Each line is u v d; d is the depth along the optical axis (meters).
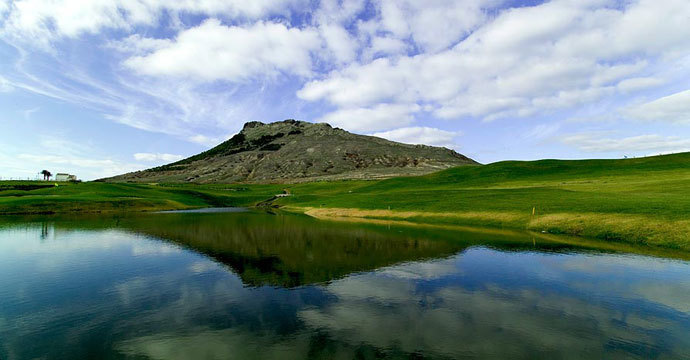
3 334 13.05
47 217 60.84
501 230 40.28
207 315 14.77
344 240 34.34
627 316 14.62
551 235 36.00
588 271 21.61
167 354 11.49
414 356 11.30
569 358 11.20
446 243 32.00
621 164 101.25
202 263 24.53
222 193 133.62
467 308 15.51
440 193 71.44
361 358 11.12
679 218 32.09
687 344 12.15
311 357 11.20
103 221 54.47
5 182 125.69
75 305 16.08
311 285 19.03
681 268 22.14
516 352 11.58
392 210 60.75
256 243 33.06
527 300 16.55
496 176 105.19
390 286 18.83
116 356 11.38
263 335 12.84
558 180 87.88
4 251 29.11
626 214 36.53
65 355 11.42
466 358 11.16
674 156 100.19
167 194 112.94
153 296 17.33
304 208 85.19
